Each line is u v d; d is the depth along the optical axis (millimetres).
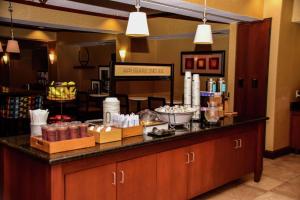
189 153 3037
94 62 9586
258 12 5012
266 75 5109
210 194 3670
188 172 3051
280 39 5023
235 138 3611
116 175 2420
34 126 2469
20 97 5859
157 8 4125
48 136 2170
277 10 4973
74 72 10398
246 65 5367
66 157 2045
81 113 7484
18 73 12312
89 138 2320
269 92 5148
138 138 2662
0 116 5918
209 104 3471
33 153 2125
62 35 9781
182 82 7527
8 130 6059
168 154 2832
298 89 5691
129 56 7711
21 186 2381
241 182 4086
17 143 2402
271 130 5160
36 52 12109
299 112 5410
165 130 2857
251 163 3939
